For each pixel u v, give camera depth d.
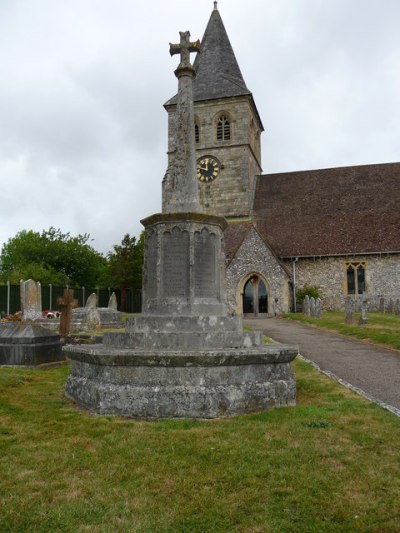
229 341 6.70
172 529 3.33
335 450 4.67
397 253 32.03
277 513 3.53
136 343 6.67
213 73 40.09
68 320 13.60
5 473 4.20
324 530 3.30
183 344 6.54
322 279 33.41
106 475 4.15
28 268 43.97
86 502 3.69
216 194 38.34
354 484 3.96
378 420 5.70
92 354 6.09
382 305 27.92
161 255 7.19
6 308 30.03
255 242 31.31
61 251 57.59
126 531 3.29
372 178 37.25
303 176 39.62
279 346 6.75
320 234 34.38
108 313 22.86
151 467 4.30
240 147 38.25
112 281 46.03
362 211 34.94
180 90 7.96
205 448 4.71
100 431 5.25
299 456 4.52
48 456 4.57
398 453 4.62
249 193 38.09
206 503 3.67
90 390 6.15
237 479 4.05
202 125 39.16
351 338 16.11
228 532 3.30
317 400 6.83
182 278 7.12
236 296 30.91
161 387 5.87
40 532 3.30
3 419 5.77
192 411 5.77
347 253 32.66
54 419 5.75
